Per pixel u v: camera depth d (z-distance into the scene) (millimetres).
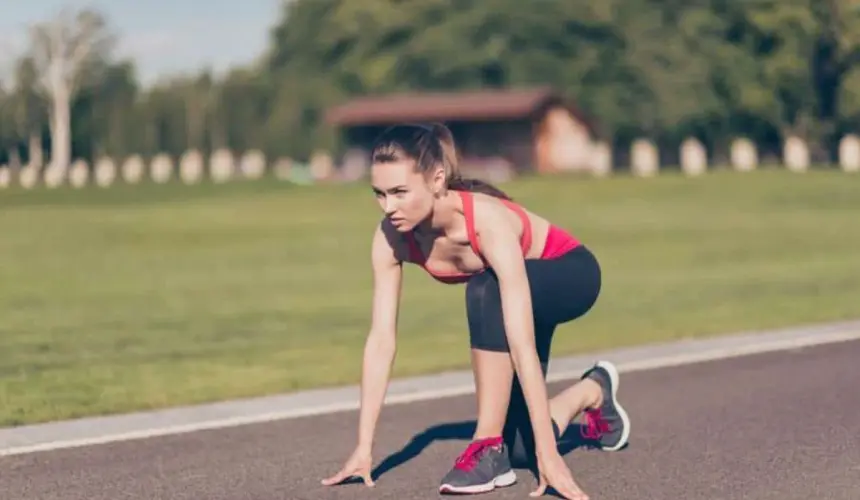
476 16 83438
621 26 81938
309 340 12273
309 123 87438
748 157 66750
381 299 5918
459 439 7348
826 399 8383
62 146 84125
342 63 87938
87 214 37656
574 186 48531
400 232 5703
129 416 8195
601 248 24766
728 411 8023
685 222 32125
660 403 8336
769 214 35031
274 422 7914
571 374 9602
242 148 87125
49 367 10594
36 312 15008
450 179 5570
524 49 82375
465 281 5906
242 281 19031
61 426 7863
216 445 7234
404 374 9828
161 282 18969
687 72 80938
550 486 5902
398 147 5395
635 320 13297
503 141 70875
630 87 81188
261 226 32031
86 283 18844
